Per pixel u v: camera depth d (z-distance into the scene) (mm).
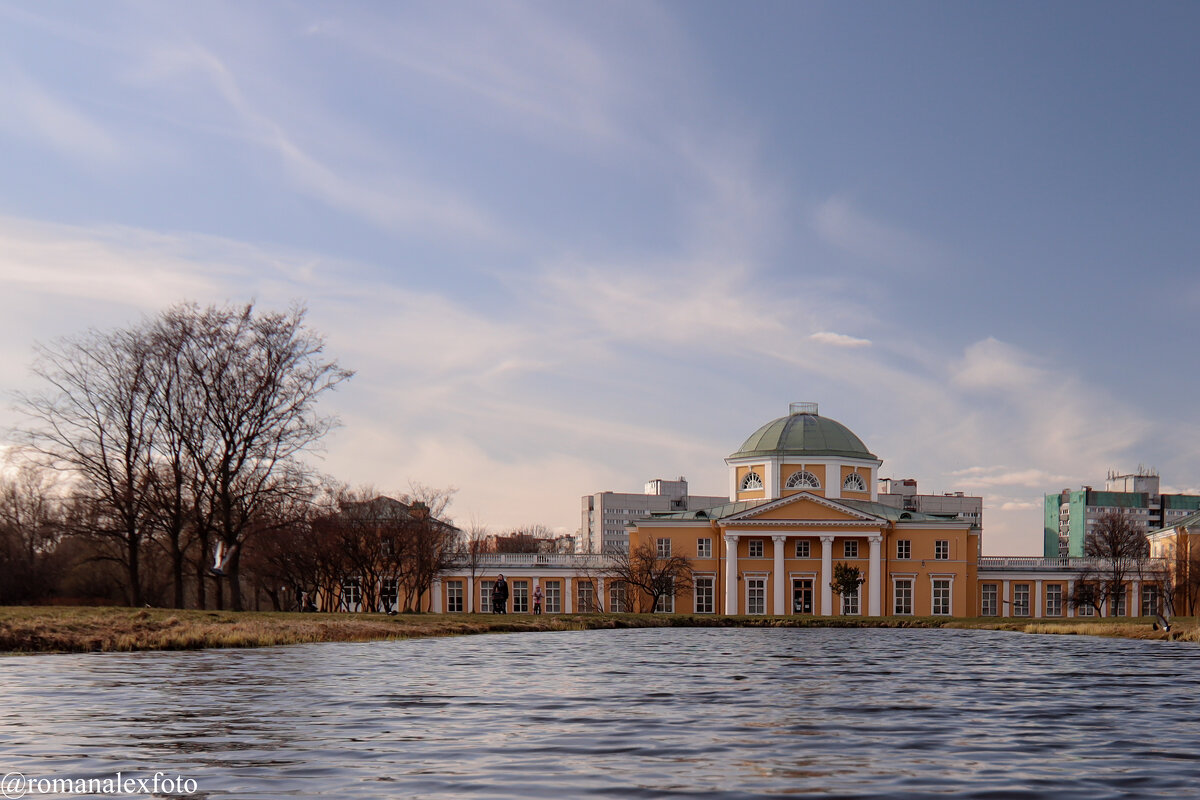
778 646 47031
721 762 14391
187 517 66562
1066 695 23578
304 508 70188
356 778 13180
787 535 108500
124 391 64812
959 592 109062
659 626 77062
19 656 34531
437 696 22422
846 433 116875
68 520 67375
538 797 12148
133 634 40656
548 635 58438
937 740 16484
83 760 14344
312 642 45844
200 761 14289
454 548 110125
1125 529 117312
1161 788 12805
